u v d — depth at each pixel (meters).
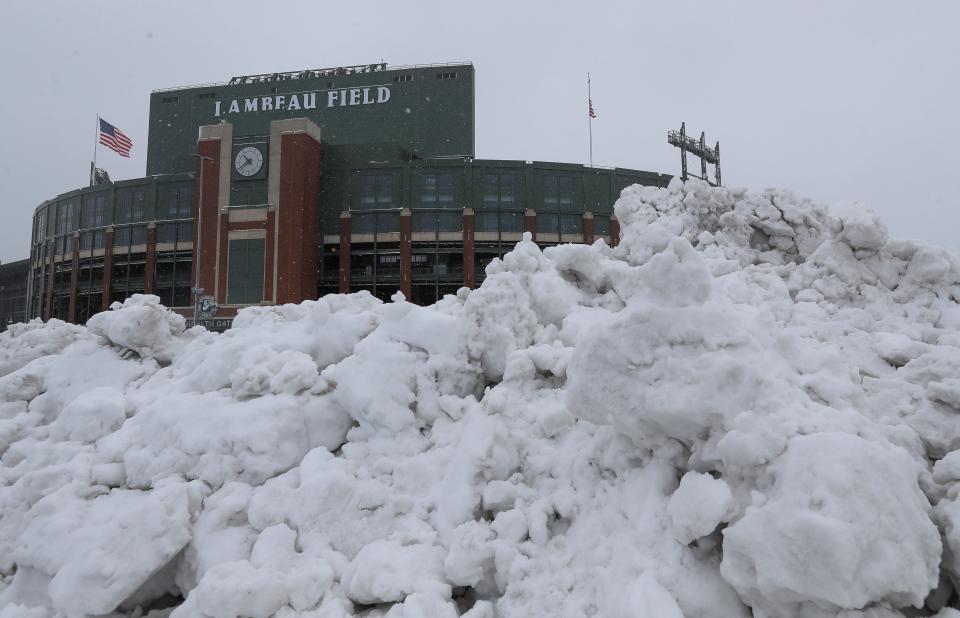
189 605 3.38
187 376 6.07
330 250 44.94
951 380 3.69
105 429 5.55
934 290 5.77
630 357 3.29
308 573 3.53
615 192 46.09
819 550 2.32
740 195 8.67
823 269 6.30
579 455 3.88
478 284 43.97
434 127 53.53
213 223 42.94
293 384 5.15
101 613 3.67
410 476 4.32
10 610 3.81
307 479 4.25
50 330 8.38
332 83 54.97
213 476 4.52
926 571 2.38
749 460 2.77
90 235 48.94
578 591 3.10
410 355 5.05
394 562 3.51
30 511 4.48
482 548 3.42
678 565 2.88
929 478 3.01
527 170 44.94
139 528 3.89
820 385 3.37
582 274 6.46
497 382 5.23
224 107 55.59
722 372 3.04
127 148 37.88
